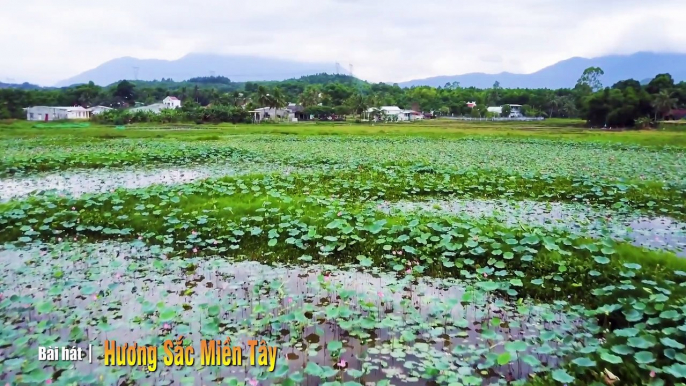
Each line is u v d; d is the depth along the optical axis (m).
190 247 9.31
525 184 15.22
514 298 7.24
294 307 6.66
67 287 7.35
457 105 108.69
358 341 5.74
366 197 13.84
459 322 5.96
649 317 5.98
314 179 15.80
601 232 9.87
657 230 10.66
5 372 4.94
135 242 9.41
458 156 23.00
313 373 4.63
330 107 97.06
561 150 27.11
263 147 27.22
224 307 6.44
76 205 11.71
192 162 21.03
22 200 12.43
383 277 8.02
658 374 4.83
